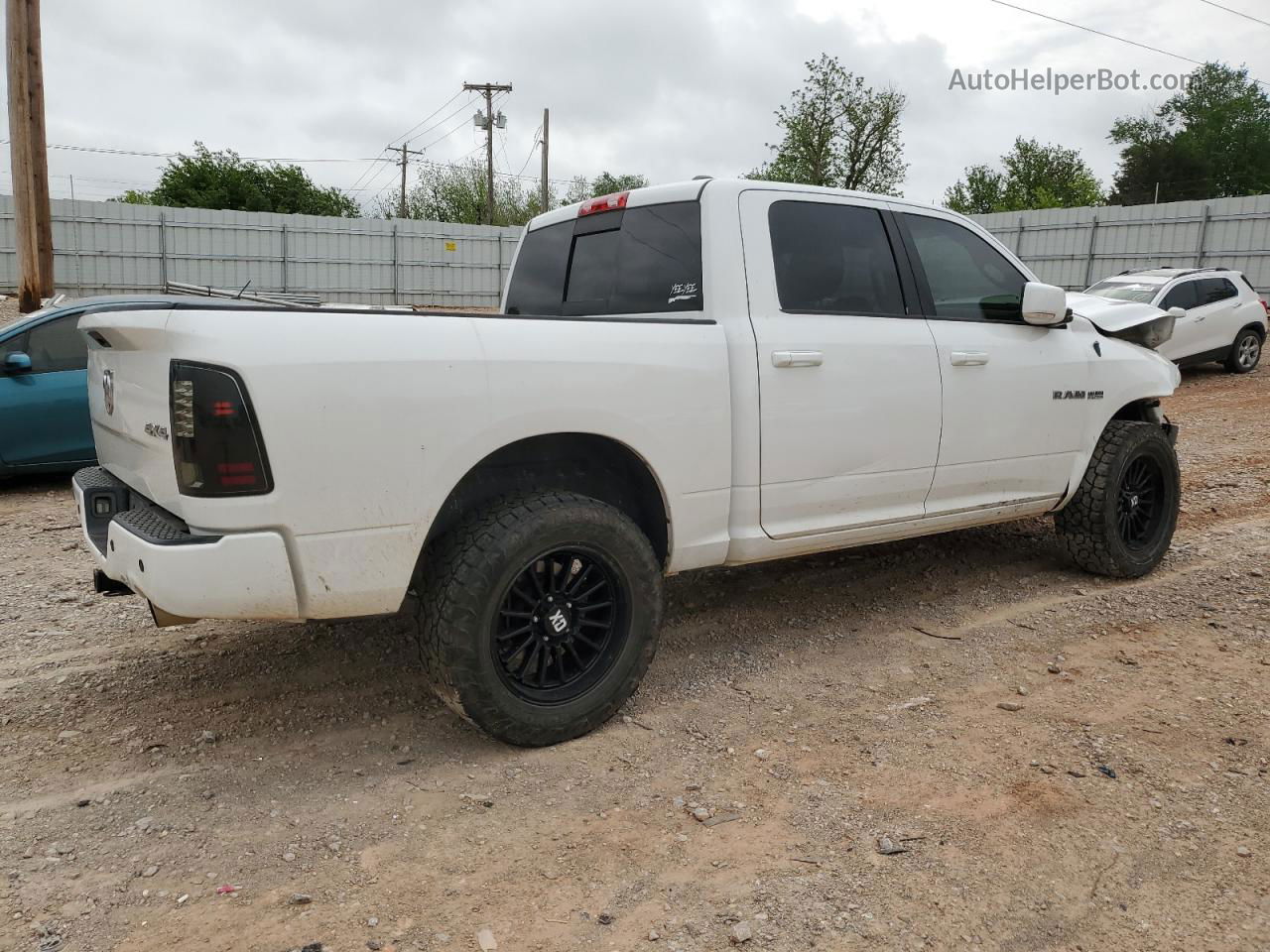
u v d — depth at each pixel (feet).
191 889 7.70
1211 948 7.04
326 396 8.43
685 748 10.21
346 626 13.80
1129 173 210.38
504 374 9.39
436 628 9.34
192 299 9.05
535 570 9.87
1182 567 16.76
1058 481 15.14
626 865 8.10
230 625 13.84
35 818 8.71
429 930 7.23
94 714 10.92
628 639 10.48
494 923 7.32
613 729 10.64
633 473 11.17
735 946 7.06
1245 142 199.52
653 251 12.30
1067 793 9.19
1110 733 10.46
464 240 100.68
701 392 10.90
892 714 11.01
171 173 140.05
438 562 9.52
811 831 8.59
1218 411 37.68
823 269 12.42
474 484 10.43
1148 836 8.46
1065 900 7.59
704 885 7.81
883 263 13.14
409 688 11.74
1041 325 14.80
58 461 23.35
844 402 12.16
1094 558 15.87
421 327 9.06
